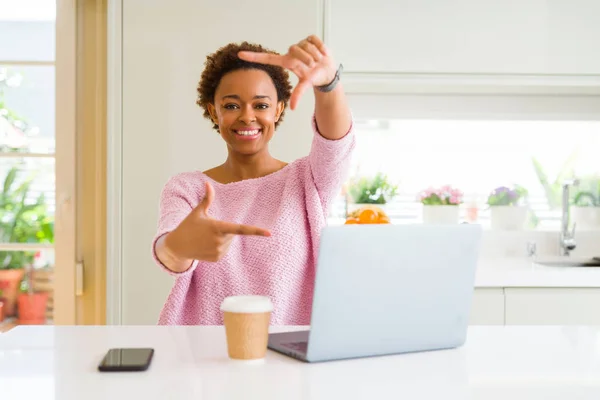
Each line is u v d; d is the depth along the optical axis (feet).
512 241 10.14
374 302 3.26
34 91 9.21
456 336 3.55
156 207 8.17
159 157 8.18
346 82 8.85
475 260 3.54
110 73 8.16
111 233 8.13
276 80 4.98
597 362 3.26
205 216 3.36
